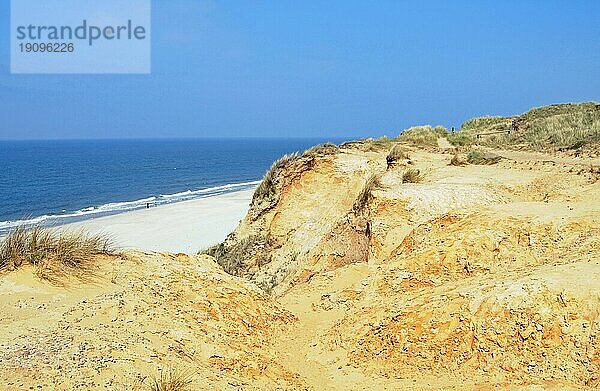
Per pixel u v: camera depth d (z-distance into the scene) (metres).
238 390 5.98
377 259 12.41
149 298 7.52
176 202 56.81
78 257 7.82
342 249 14.41
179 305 7.73
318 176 20.56
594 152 21.36
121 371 5.32
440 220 11.27
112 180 87.06
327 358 7.91
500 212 10.50
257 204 20.56
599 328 6.19
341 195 20.12
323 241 15.33
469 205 13.41
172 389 5.24
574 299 6.56
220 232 37.59
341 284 11.31
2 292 6.63
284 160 20.80
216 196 60.72
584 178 14.90
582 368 5.95
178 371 5.75
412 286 9.48
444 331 7.25
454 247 9.70
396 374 7.07
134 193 68.38
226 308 8.31
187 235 36.59
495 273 8.66
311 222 19.67
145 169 113.19
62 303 6.70
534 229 9.45
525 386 5.98
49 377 4.90
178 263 9.28
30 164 124.81
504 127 40.59
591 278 6.85
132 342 6.08
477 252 9.47
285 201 20.25
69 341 5.69
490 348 6.71
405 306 8.21
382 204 13.53
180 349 6.50
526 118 40.97
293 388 6.75
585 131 28.20
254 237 19.73
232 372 6.60
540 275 7.31
